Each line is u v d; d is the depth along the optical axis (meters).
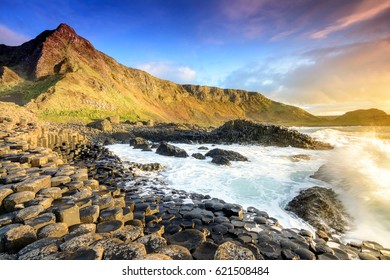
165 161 17.92
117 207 5.78
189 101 166.50
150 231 5.58
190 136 32.97
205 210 7.44
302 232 6.67
